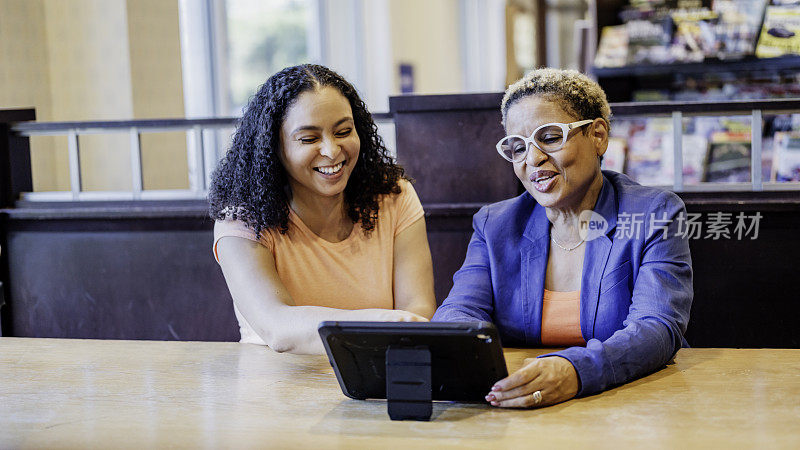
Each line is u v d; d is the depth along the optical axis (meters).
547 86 1.63
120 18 3.68
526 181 1.68
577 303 1.71
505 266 1.78
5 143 2.70
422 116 2.41
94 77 3.74
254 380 1.53
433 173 2.42
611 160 3.29
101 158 3.79
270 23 6.01
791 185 2.23
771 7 3.30
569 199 1.66
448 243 2.45
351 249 1.93
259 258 1.81
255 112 1.81
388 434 1.22
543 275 1.74
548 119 1.62
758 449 1.11
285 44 6.16
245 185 1.82
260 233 1.81
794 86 3.41
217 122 2.54
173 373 1.59
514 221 1.79
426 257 1.98
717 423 1.22
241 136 1.85
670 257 1.63
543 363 1.35
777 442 1.13
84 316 2.71
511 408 1.33
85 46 3.73
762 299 2.28
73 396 1.45
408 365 1.28
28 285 2.73
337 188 1.79
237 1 5.69
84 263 2.69
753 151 2.25
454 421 1.27
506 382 1.31
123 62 3.70
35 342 1.87
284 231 1.86
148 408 1.37
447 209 2.41
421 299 1.91
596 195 1.72
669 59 3.43
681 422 1.23
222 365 1.64
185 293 2.63
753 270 2.27
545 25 9.92
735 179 3.08
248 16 5.79
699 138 3.18
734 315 2.30
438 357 1.30
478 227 1.84
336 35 6.64
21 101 3.62
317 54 6.46
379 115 2.45
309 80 1.77
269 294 1.74
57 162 3.77
